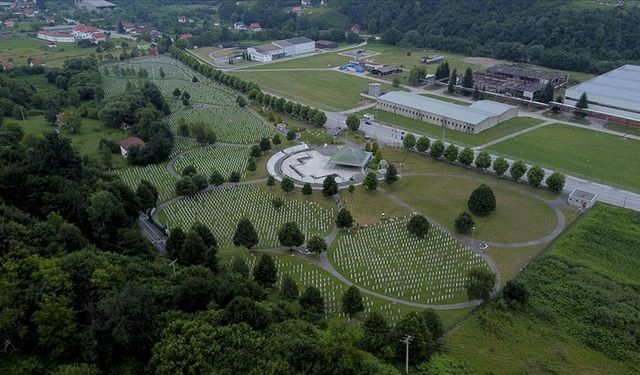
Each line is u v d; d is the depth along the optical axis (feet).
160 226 424.46
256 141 624.59
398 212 449.48
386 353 254.47
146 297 237.66
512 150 581.94
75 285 248.32
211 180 493.77
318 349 233.96
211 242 371.15
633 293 330.95
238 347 229.86
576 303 319.47
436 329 281.13
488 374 261.44
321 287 345.10
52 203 352.08
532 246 390.83
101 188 393.70
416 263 372.99
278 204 455.22
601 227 410.31
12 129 536.01
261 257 357.61
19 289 232.32
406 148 590.14
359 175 520.42
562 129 651.66
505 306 314.14
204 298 264.11
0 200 333.01
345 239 407.23
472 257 378.12
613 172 521.24
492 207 433.48
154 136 577.43
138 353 231.71
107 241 348.18
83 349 225.97
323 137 624.18
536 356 277.03
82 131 626.23
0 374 210.38
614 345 284.41
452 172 530.27
